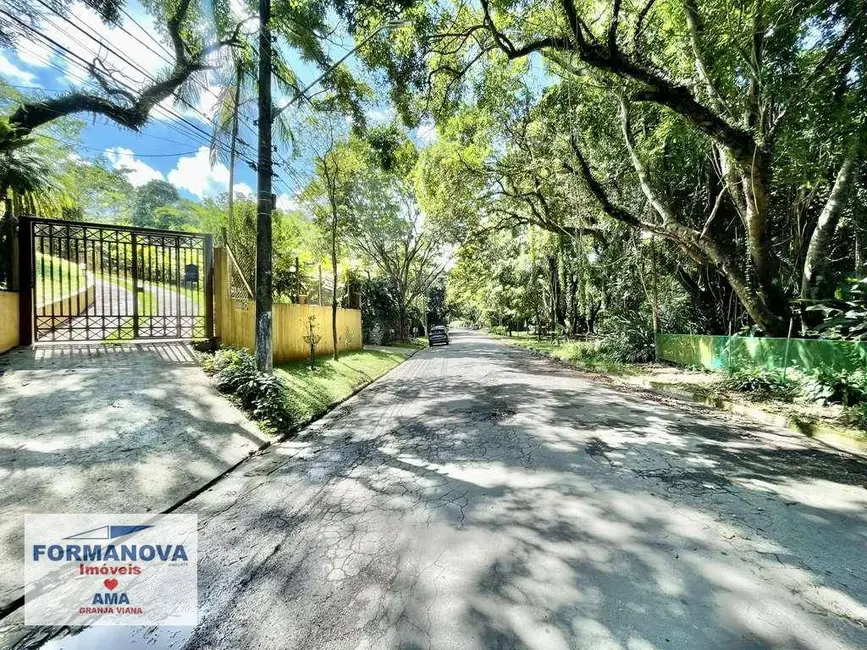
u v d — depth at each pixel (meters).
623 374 11.34
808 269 9.51
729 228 12.51
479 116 12.23
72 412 4.55
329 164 11.95
